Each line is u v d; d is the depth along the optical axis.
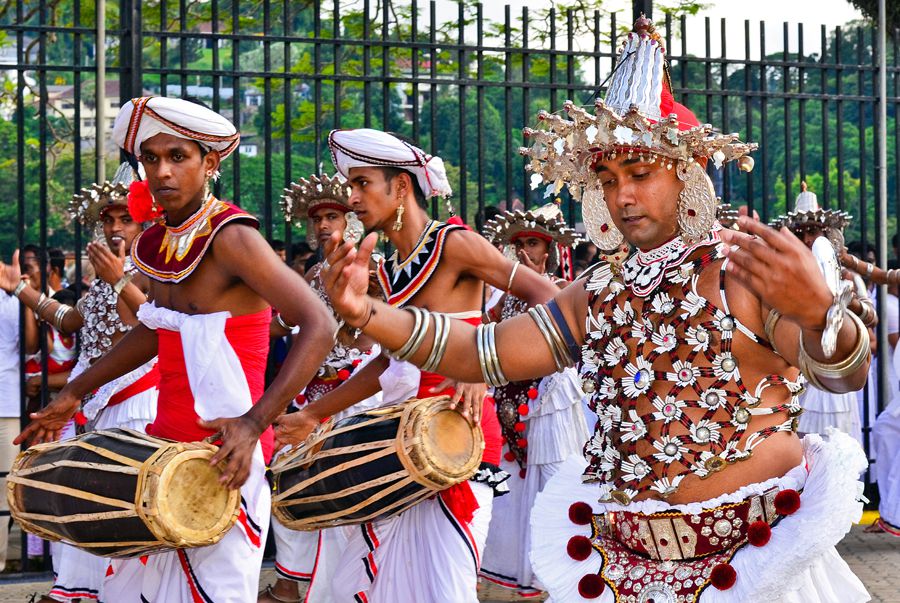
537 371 3.35
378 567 5.12
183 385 4.44
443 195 5.36
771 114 19.36
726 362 3.03
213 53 7.95
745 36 8.95
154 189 4.41
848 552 8.64
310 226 7.45
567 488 3.49
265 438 4.60
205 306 4.39
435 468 4.70
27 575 7.98
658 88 3.26
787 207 9.00
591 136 3.11
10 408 8.30
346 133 5.19
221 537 4.15
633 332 3.16
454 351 3.28
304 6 13.55
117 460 4.15
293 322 4.21
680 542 3.12
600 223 3.30
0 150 25.08
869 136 19.30
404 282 5.20
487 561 7.54
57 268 11.09
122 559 4.53
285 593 7.26
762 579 2.99
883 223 9.55
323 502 4.89
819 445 3.19
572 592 3.29
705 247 3.09
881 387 9.80
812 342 2.77
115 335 6.82
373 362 5.15
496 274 5.16
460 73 8.31
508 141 8.38
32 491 4.38
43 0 7.75
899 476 8.84
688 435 3.08
